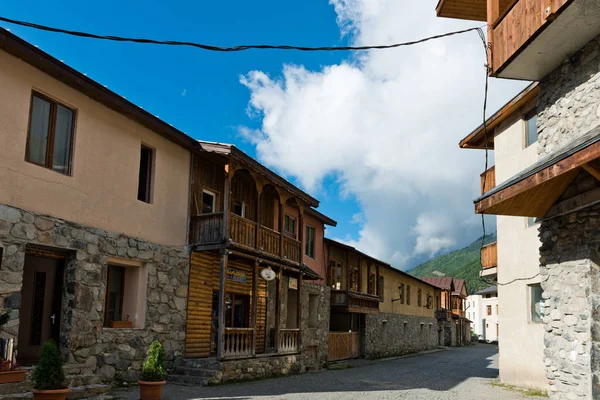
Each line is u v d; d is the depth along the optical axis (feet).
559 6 25.48
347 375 56.90
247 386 41.68
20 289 31.19
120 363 38.09
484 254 59.21
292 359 55.67
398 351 107.76
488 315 233.55
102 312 37.11
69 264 35.50
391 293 106.32
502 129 53.93
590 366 26.58
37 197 32.94
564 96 30.27
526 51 29.40
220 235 45.14
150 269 41.81
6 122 31.30
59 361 26.81
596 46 27.68
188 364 43.68
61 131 35.60
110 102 38.04
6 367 28.63
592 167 23.81
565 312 29.17
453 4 36.45
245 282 55.16
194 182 48.11
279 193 54.54
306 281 68.03
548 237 31.27
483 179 59.67
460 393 43.52
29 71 32.89
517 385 49.21
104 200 38.09
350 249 77.82
